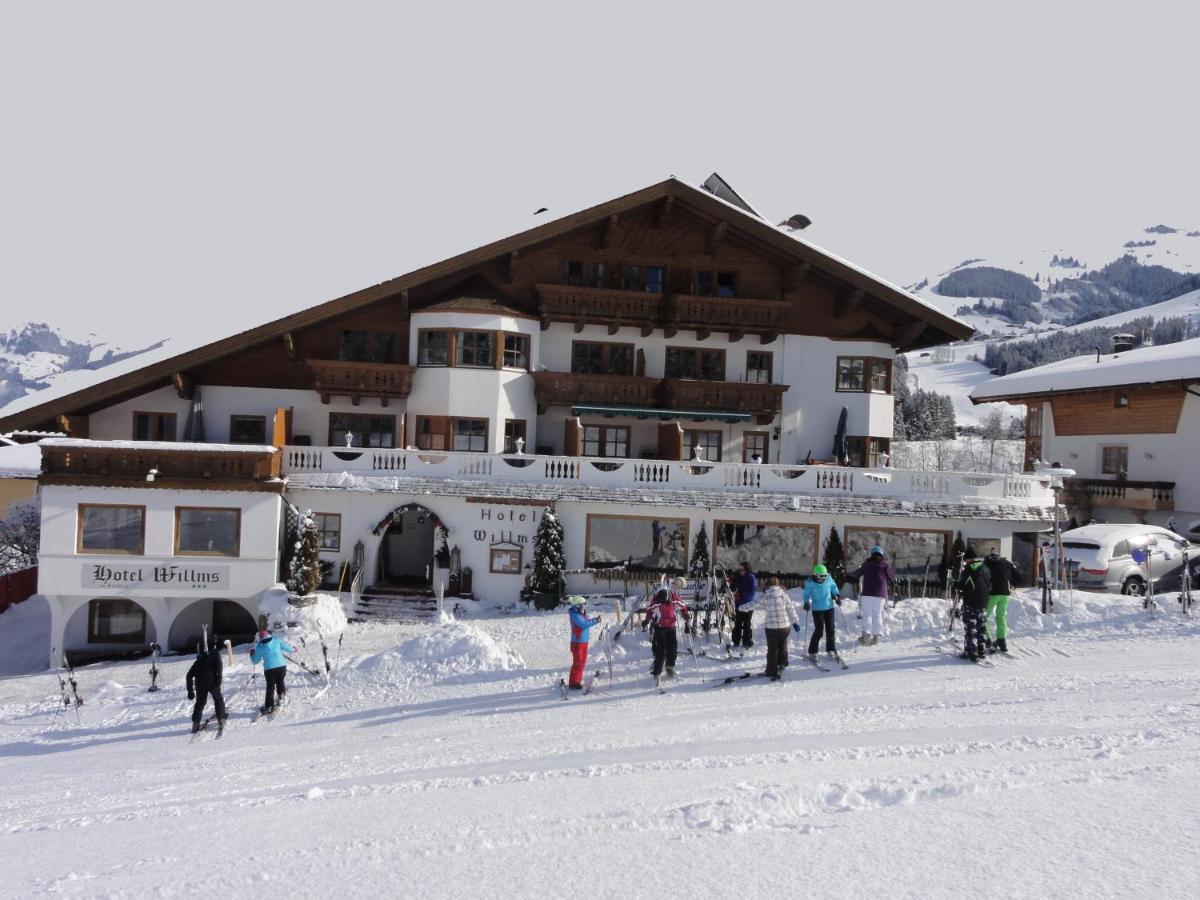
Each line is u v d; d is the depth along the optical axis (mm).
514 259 30609
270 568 26031
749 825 7691
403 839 8047
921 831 7289
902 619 20406
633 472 28344
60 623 26031
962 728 12086
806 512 27812
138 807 11055
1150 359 39656
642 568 28406
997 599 17719
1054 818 7445
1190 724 11281
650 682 17188
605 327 32000
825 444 32594
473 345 30047
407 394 29953
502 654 19438
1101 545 27359
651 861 6910
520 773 11141
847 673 16766
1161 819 7258
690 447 32344
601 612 26266
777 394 31469
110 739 16547
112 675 23188
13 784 13492
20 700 21266
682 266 32250
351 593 26797
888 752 10852
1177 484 38094
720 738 12492
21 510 38312
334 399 30734
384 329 30766
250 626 27938
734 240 32344
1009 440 88625
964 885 6055
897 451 80438
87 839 9422
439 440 29844
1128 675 15258
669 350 32250
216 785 12102
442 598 26969
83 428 29812
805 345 32625
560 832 7883
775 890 6148
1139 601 21391
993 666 16578
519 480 28016
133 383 28562
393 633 24766
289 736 15469
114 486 25609
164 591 25750
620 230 32000
